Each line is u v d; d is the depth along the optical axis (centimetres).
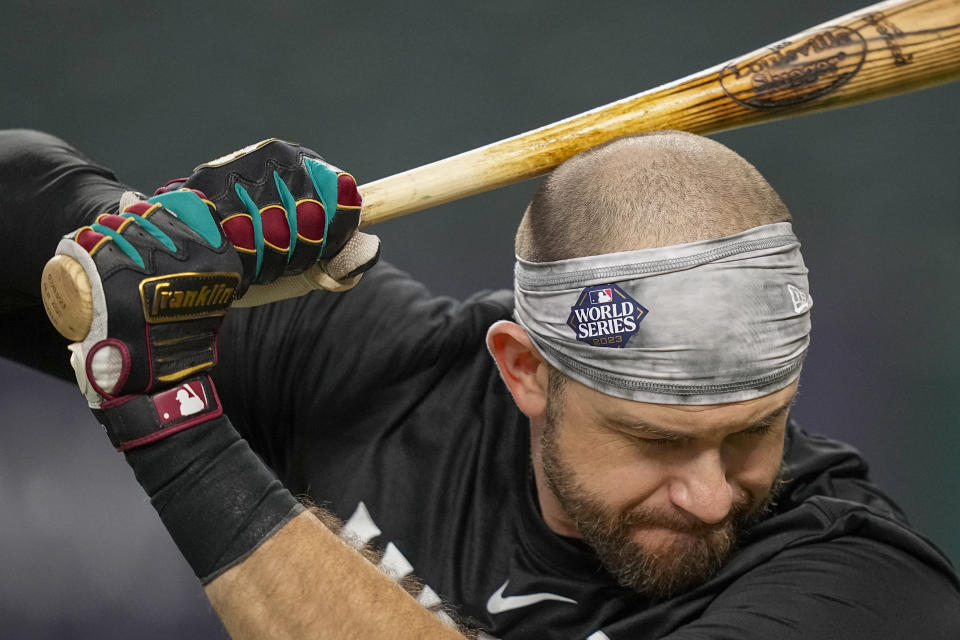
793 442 625
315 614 451
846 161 2083
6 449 1623
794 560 537
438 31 2219
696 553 519
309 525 464
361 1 2200
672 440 492
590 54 2238
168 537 1616
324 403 632
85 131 2188
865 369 1933
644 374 478
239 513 459
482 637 565
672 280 474
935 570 557
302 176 494
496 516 590
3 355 673
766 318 476
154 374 454
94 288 439
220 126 2220
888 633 508
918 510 1841
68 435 1636
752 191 493
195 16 2188
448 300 684
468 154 527
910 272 2019
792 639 493
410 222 2064
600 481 512
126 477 1633
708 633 491
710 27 2211
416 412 627
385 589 461
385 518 598
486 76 2220
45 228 589
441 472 604
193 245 457
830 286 2016
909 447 1877
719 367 472
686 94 529
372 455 618
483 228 2072
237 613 457
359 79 2219
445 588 576
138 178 2208
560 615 560
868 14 518
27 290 605
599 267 485
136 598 1592
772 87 521
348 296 657
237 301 536
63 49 2170
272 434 650
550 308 506
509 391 598
